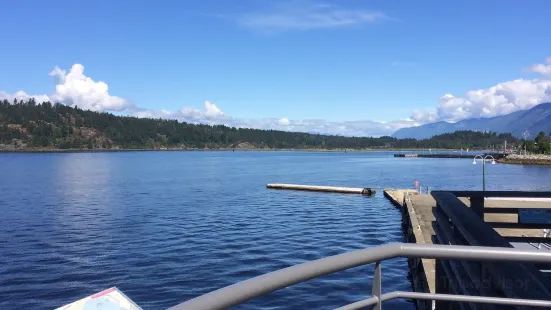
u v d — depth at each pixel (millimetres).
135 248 21734
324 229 27562
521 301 2156
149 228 27172
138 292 15586
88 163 123812
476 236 3318
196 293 15477
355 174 84312
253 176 77188
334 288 15375
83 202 40469
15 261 19469
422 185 62406
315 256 20641
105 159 154500
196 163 127625
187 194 47844
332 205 39625
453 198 5512
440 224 5508
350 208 37656
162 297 15141
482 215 6406
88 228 27219
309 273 1815
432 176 79125
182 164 120812
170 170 93188
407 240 22906
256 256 20281
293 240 23953
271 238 24375
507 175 80750
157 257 19984
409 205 25969
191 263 19000
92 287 16125
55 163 122812
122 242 23125
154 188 54594
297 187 53094
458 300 2182
